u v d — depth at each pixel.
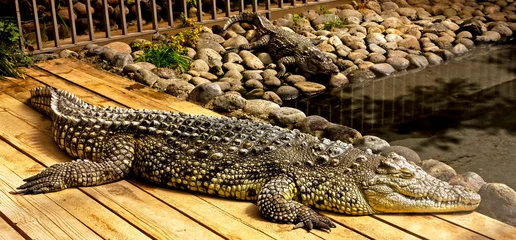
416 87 9.20
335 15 11.85
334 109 8.35
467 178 5.70
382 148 6.64
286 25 11.35
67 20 10.43
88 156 5.53
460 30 11.80
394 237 4.47
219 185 5.01
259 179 4.95
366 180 4.77
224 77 9.32
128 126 5.45
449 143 7.14
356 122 7.85
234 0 12.29
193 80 8.91
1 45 8.55
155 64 9.33
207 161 5.05
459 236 4.46
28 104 7.15
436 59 10.38
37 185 5.10
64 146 5.73
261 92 8.85
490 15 12.55
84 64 8.81
